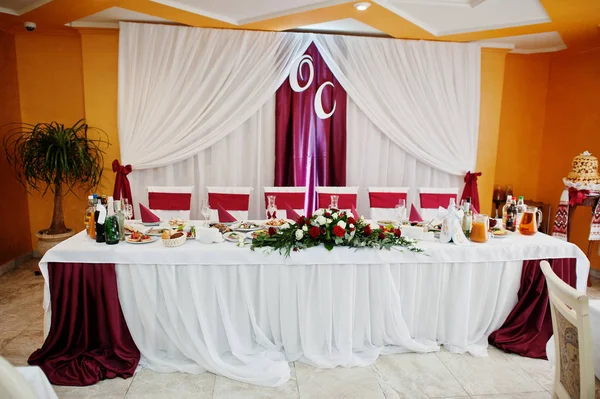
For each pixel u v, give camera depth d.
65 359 2.72
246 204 4.12
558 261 3.09
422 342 3.08
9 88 4.55
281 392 2.59
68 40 4.68
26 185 4.88
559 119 5.21
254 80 4.61
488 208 5.25
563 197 4.36
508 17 3.84
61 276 2.68
